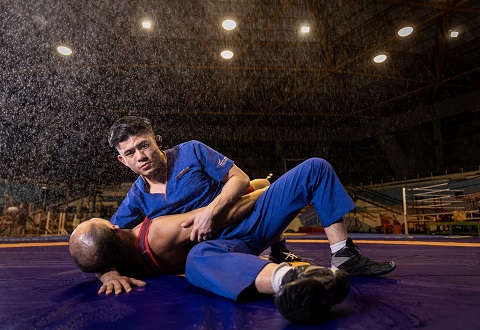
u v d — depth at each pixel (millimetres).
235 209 1675
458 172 14898
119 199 16453
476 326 986
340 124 20078
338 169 20109
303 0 11344
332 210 1657
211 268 1373
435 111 17047
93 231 1615
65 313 1206
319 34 12938
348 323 1020
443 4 11102
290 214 1707
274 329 985
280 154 19797
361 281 1664
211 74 15359
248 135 19359
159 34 12508
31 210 11875
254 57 14250
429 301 1274
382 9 11648
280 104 17266
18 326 1071
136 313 1184
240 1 11211
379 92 17156
